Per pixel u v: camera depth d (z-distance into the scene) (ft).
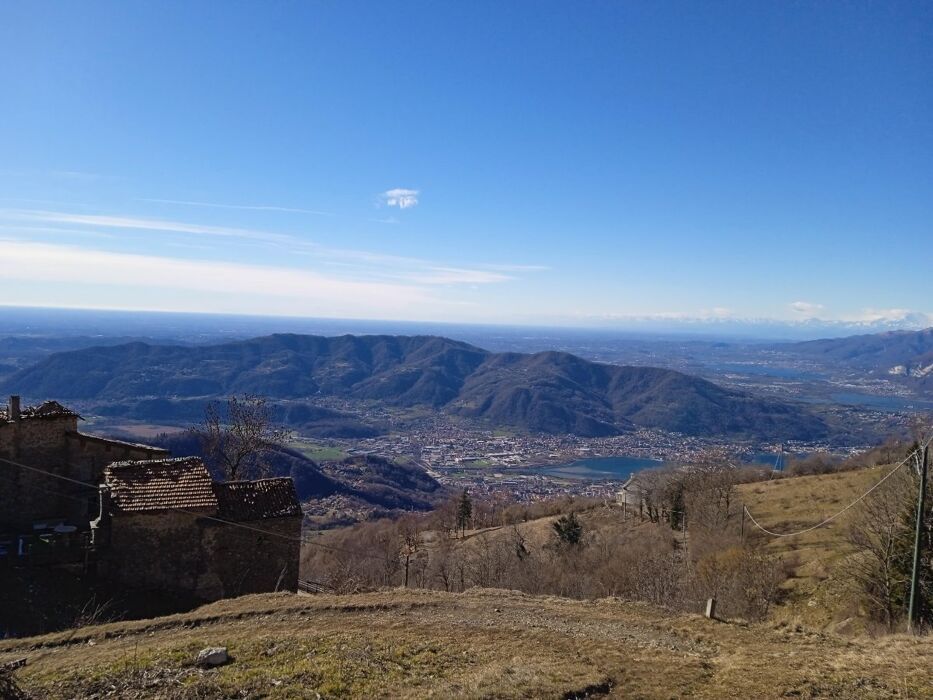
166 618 67.72
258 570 90.84
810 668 50.03
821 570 119.85
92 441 103.81
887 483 109.09
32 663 53.98
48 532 91.97
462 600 79.25
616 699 44.39
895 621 85.40
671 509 212.23
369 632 62.13
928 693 43.32
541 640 61.21
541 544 197.36
